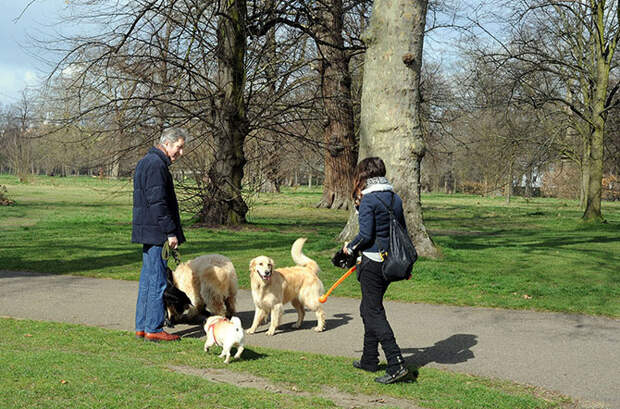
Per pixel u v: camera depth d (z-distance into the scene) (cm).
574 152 3494
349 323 664
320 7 1814
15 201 3131
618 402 411
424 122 2847
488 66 2108
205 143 1839
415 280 911
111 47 1491
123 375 409
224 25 1675
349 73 2303
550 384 451
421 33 1043
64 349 495
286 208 3114
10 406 339
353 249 455
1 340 517
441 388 425
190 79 1603
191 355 501
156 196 550
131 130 1628
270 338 593
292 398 384
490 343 575
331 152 2200
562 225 2258
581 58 2441
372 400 396
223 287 636
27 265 1027
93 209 2770
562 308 738
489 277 927
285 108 1773
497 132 2911
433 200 5388
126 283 878
